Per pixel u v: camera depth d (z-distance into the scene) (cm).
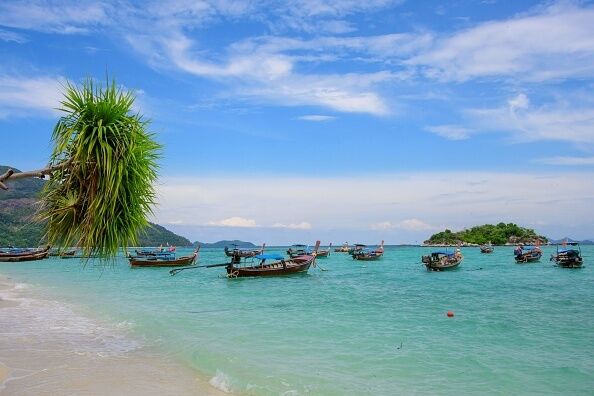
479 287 3844
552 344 1648
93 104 577
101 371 1231
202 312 2419
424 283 4228
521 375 1263
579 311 2450
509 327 1970
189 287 3875
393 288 3778
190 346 1566
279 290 3647
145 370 1254
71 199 551
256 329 1905
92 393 1048
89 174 557
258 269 4406
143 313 2331
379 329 1916
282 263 4528
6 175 504
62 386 1088
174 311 2441
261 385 1145
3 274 5338
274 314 2348
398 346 1593
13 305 2578
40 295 3158
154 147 630
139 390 1080
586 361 1405
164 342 1625
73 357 1374
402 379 1217
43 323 1969
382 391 1118
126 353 1448
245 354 1466
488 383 1191
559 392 1127
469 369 1315
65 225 563
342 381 1191
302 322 2094
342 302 2872
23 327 1866
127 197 588
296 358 1422
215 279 4738
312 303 2820
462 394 1106
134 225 588
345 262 8194
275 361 1383
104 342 1603
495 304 2755
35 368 1241
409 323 2072
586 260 8156
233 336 1753
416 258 9856
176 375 1215
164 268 6462
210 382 1158
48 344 1547
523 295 3238
